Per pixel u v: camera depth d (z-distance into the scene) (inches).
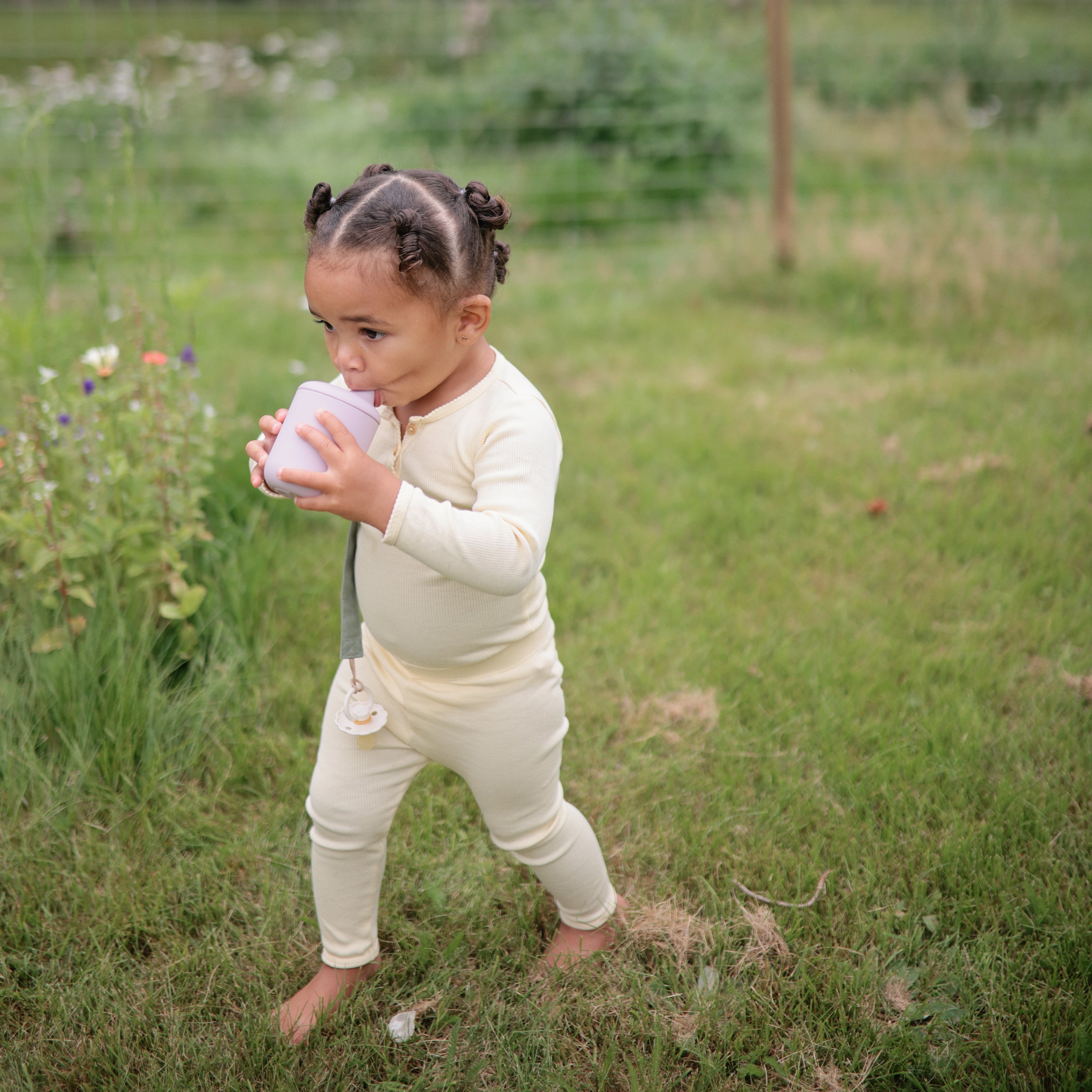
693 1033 76.7
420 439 64.9
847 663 118.1
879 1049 75.4
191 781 101.9
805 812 97.8
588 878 80.4
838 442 171.5
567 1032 78.2
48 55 413.4
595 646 122.3
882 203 298.2
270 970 83.7
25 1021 79.5
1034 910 85.9
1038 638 122.2
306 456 59.4
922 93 394.3
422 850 94.5
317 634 122.1
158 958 84.6
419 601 66.9
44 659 104.2
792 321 234.5
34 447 108.9
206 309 202.5
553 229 307.3
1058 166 320.5
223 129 356.5
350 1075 75.2
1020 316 219.1
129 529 108.7
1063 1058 74.0
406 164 323.3
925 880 90.0
